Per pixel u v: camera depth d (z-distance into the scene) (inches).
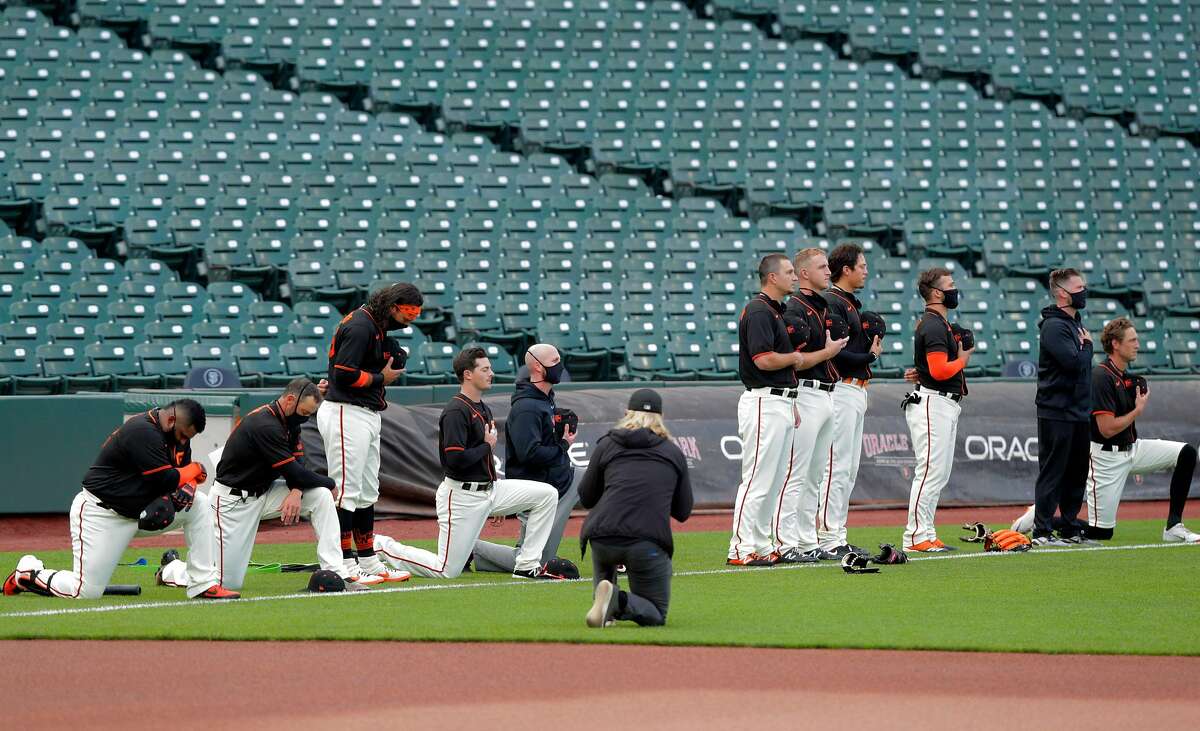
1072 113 4025.6
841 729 784.9
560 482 1508.4
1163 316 3326.8
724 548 1726.1
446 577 1453.0
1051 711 831.7
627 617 1104.2
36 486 1961.1
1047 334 1680.6
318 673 939.3
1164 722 804.6
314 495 1371.8
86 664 973.2
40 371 2472.9
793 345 1507.1
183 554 1699.1
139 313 2662.4
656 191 3553.2
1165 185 3661.4
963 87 3907.5
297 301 2849.4
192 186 3080.7
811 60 3956.7
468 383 1443.2
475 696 868.0
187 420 1285.7
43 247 2800.2
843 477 1590.8
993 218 3452.3
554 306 2881.4
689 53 3917.3
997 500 2268.7
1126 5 4301.2
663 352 2787.9
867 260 3159.5
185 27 3683.6
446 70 3713.1
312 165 3243.1
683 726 791.1
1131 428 1759.4
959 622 1139.9
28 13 3533.5
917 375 1627.7
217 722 800.3
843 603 1243.2
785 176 3496.6
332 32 3769.7
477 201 3189.0
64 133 3186.5
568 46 3868.1
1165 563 1533.0
